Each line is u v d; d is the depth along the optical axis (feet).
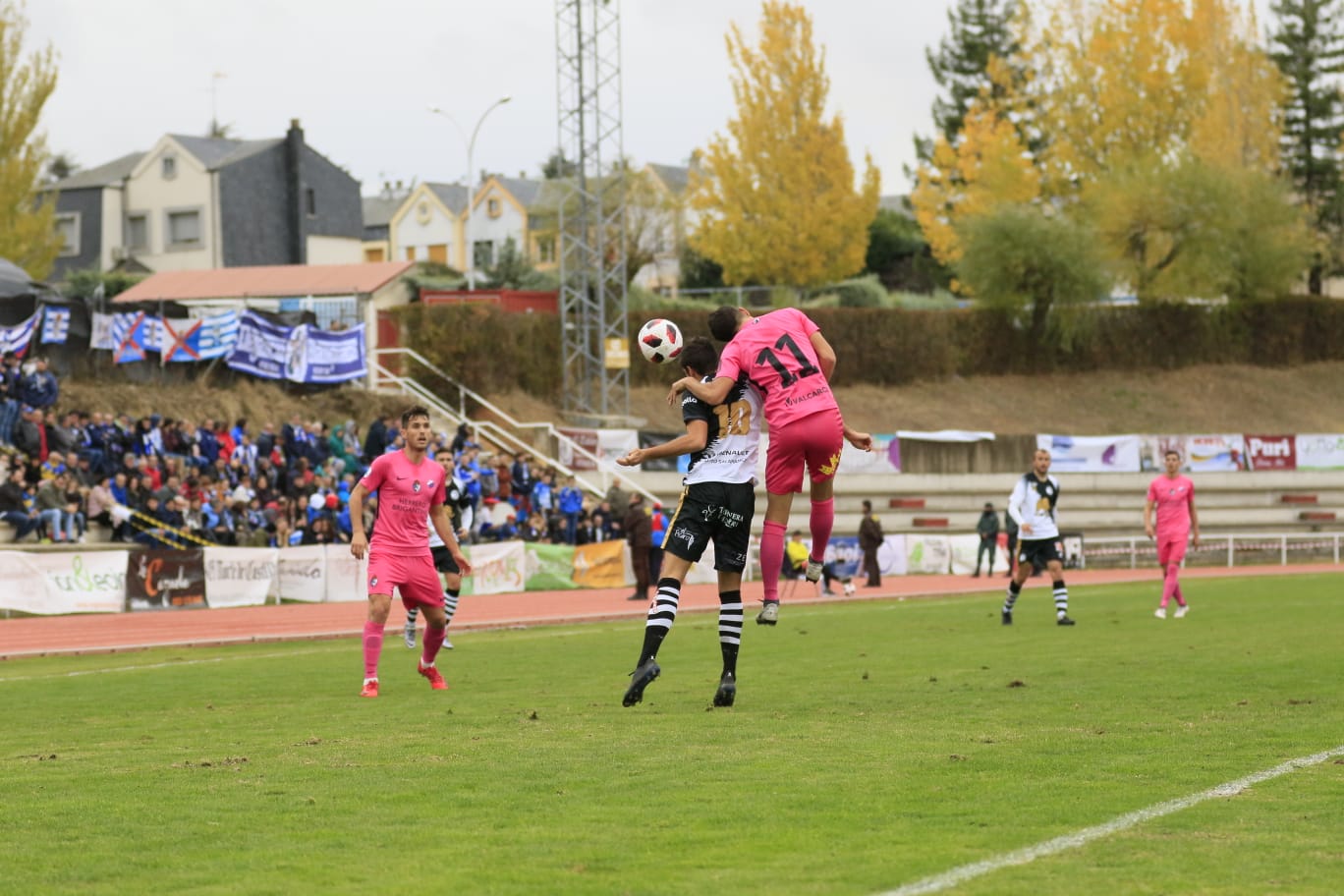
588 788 47.50
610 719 65.67
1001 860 36.86
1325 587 201.46
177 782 49.93
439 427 297.33
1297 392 441.27
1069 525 340.59
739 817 42.52
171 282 350.43
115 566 179.63
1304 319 456.45
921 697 73.26
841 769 50.31
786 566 228.63
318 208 515.91
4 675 103.35
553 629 153.69
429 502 84.07
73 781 50.49
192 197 481.87
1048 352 431.43
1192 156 445.37
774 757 53.06
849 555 275.18
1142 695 72.38
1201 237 437.58
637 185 511.40
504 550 224.53
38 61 350.84
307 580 201.05
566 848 38.91
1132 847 38.19
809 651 107.45
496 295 367.86
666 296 520.83
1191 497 140.36
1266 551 329.31
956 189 498.69
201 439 220.02
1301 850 37.76
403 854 38.52
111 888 35.14
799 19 450.30
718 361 69.05
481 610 185.06
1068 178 494.18
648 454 67.51
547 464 284.61
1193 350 446.19
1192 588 206.49
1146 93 483.10
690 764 51.75
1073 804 43.96
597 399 350.84
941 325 417.49
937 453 338.13
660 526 237.86
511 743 58.18
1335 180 539.70
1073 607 167.84
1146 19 482.69
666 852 38.34
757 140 450.71
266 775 51.06
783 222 447.83
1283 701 68.85
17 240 346.13
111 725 69.15
